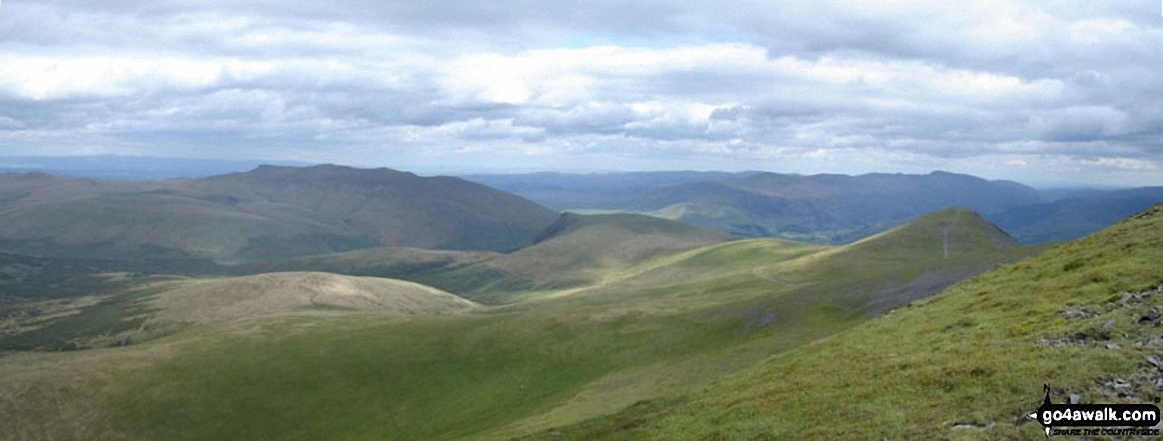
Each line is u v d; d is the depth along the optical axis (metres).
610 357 122.19
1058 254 68.88
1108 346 36.12
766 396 46.62
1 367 144.50
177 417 119.62
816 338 84.56
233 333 165.12
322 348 149.00
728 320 122.56
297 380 132.38
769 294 139.50
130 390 126.56
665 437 45.19
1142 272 48.53
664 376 87.00
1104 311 42.94
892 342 52.41
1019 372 34.69
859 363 48.00
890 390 38.44
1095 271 52.84
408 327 166.88
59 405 120.94
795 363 56.06
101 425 116.25
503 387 119.88
